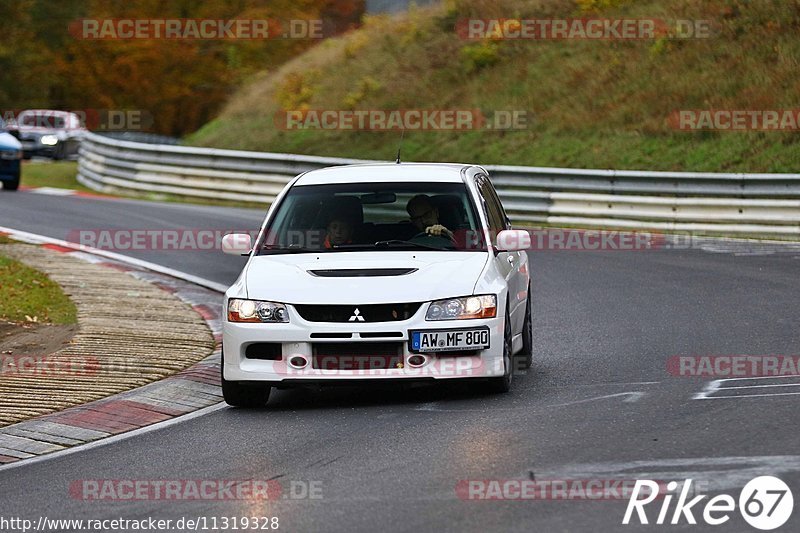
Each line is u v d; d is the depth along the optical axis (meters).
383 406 32.47
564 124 99.94
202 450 28.28
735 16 106.38
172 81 175.00
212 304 52.50
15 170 101.31
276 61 178.50
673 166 88.56
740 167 85.00
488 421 29.56
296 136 116.88
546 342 41.97
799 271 56.75
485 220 35.12
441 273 32.69
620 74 104.88
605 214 79.12
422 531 20.81
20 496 24.88
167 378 37.25
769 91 93.00
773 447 25.47
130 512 23.19
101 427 31.28
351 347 31.81
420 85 117.62
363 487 23.94
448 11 129.88
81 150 119.88
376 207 35.56
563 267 61.22
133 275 59.53
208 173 101.38
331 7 186.12
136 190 106.56
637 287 53.75
